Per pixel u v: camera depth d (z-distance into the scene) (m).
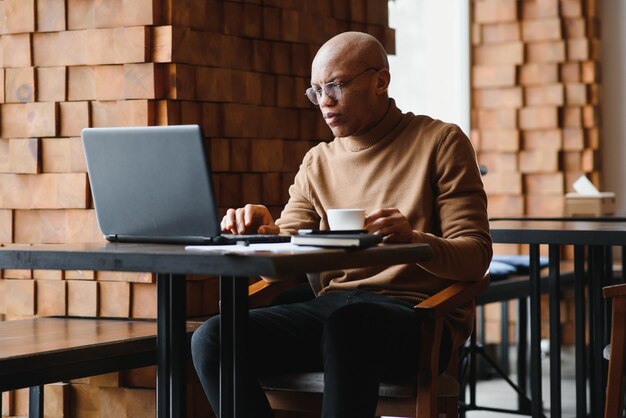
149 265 2.05
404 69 6.44
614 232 3.32
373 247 2.24
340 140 3.12
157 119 3.53
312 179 3.12
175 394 2.40
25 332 3.28
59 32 3.64
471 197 2.89
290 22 4.00
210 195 2.26
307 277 3.23
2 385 2.72
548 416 4.95
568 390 5.66
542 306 6.30
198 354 2.69
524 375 5.13
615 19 6.60
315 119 4.16
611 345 2.96
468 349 4.56
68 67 3.64
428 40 6.60
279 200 3.98
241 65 3.80
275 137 3.96
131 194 2.36
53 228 3.69
